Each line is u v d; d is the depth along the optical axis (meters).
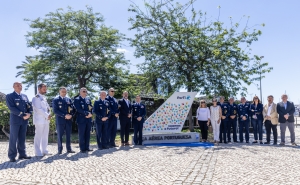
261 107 12.27
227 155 8.79
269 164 7.33
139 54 19.19
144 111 12.29
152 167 7.05
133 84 24.92
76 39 24.38
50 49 23.44
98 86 25.66
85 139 10.09
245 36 17.94
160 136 12.61
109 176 6.12
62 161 7.94
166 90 19.33
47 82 23.95
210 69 18.31
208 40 17.92
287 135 17.78
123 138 11.83
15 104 8.12
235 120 12.80
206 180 5.72
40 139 9.03
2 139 17.14
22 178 5.91
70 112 9.60
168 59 18.86
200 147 10.95
